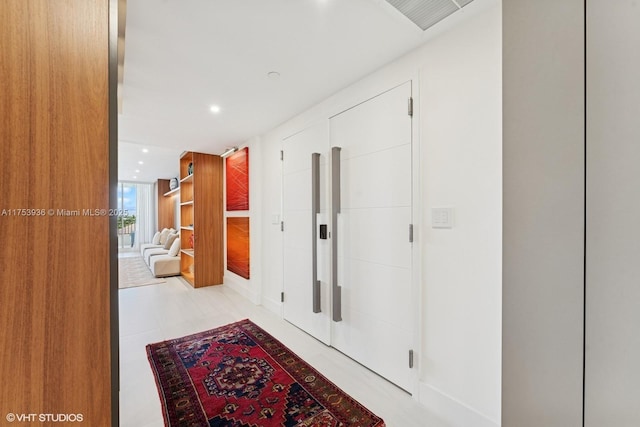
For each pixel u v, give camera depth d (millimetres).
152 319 3049
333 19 1443
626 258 696
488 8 1367
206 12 1382
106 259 697
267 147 3406
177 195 8344
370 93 2004
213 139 3734
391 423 1515
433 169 1611
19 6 612
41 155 627
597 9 736
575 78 775
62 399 647
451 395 1524
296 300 2861
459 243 1489
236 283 4160
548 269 833
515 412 918
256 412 1597
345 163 2230
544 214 841
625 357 700
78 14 673
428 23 1477
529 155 872
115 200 714
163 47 1674
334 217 2260
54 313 641
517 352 911
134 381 1898
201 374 1981
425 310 1656
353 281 2160
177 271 5297
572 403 790
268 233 3408
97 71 691
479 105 1406
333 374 1978
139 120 2945
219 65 1883
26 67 614
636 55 676
